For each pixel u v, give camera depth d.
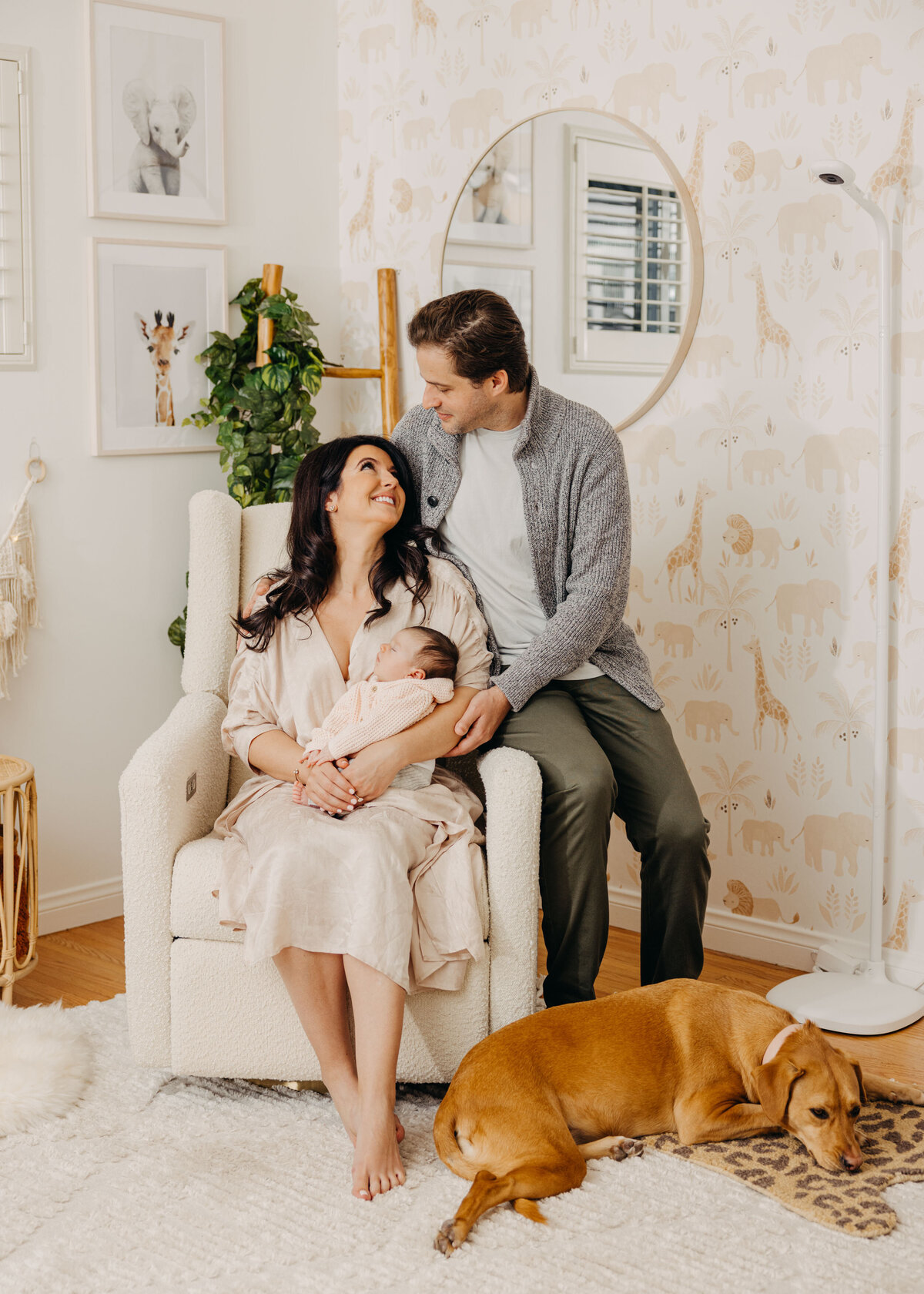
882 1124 1.84
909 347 2.32
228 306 3.06
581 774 1.96
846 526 2.45
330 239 3.29
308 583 2.04
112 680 2.92
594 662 2.19
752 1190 1.67
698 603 2.69
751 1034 1.76
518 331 2.03
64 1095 1.91
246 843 1.88
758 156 2.49
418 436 2.22
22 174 2.64
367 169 3.21
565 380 2.82
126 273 2.84
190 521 2.33
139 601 2.96
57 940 2.76
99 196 2.78
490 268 2.93
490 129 2.91
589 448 2.13
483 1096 1.66
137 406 2.90
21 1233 1.57
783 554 2.54
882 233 2.26
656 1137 1.79
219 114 2.98
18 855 2.37
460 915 1.81
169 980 1.90
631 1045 1.75
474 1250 1.53
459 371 2.01
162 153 2.88
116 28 2.77
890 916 2.46
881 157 2.33
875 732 2.38
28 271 2.67
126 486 2.91
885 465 2.32
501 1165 1.63
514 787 1.84
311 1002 1.78
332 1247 1.54
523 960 1.86
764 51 2.45
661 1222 1.59
